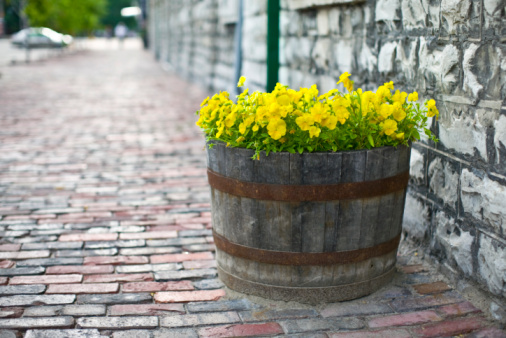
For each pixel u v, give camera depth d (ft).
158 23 86.12
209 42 40.93
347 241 9.65
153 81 51.70
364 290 10.15
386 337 8.96
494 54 9.11
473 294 9.97
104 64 75.00
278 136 8.93
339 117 9.16
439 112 10.94
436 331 9.10
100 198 16.21
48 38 93.81
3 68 61.93
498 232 9.27
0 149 21.95
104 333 9.08
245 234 9.87
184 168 19.63
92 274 11.27
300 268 9.75
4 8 160.97
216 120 10.05
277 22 18.83
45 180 17.92
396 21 12.47
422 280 10.78
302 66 19.36
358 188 9.34
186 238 13.28
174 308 9.92
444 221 10.90
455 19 10.09
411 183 12.26
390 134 9.34
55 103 35.01
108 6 275.18
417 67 11.69
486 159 9.46
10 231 13.51
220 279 10.91
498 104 9.08
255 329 9.22
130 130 26.50
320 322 9.41
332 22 16.48
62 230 13.65
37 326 9.21
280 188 9.28
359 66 14.74
